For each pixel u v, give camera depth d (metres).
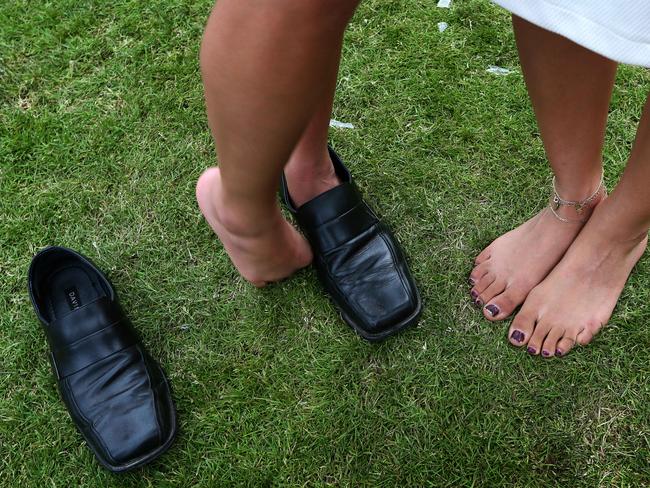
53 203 1.56
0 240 1.52
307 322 1.40
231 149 0.81
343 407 1.31
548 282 1.33
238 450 1.29
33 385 1.36
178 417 1.32
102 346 1.28
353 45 1.75
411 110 1.65
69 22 1.81
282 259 1.27
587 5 0.63
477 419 1.29
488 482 1.23
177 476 1.26
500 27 1.75
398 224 1.51
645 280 1.40
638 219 1.17
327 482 1.25
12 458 1.29
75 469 1.28
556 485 1.22
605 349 1.34
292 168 1.36
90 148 1.63
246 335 1.40
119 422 1.24
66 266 1.42
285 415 1.31
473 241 1.48
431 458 1.26
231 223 1.04
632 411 1.28
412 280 1.38
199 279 1.47
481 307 1.40
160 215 1.55
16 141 1.64
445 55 1.72
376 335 1.34
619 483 1.22
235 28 0.67
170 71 1.73
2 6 1.81
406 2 1.80
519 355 1.34
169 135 1.65
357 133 1.63
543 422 1.28
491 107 1.64
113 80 1.73
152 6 1.81
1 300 1.46
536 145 1.58
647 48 0.66
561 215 1.32
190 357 1.38
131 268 1.49
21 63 1.76
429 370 1.34
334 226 1.36
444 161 1.58
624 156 1.54
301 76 0.71
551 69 1.03
